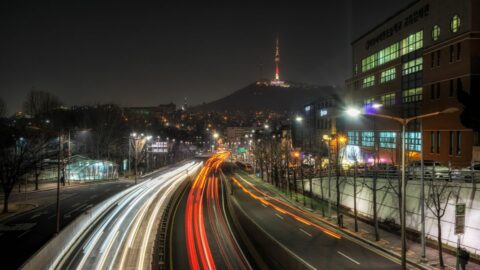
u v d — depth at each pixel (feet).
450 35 194.90
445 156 195.93
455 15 191.93
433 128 207.10
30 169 250.78
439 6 204.23
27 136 295.69
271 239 143.64
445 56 198.49
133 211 201.67
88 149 415.64
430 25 212.64
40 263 97.25
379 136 267.80
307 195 258.98
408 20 236.43
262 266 129.70
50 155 289.74
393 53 256.52
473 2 181.47
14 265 112.98
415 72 227.61
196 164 569.23
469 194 117.08
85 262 115.75
